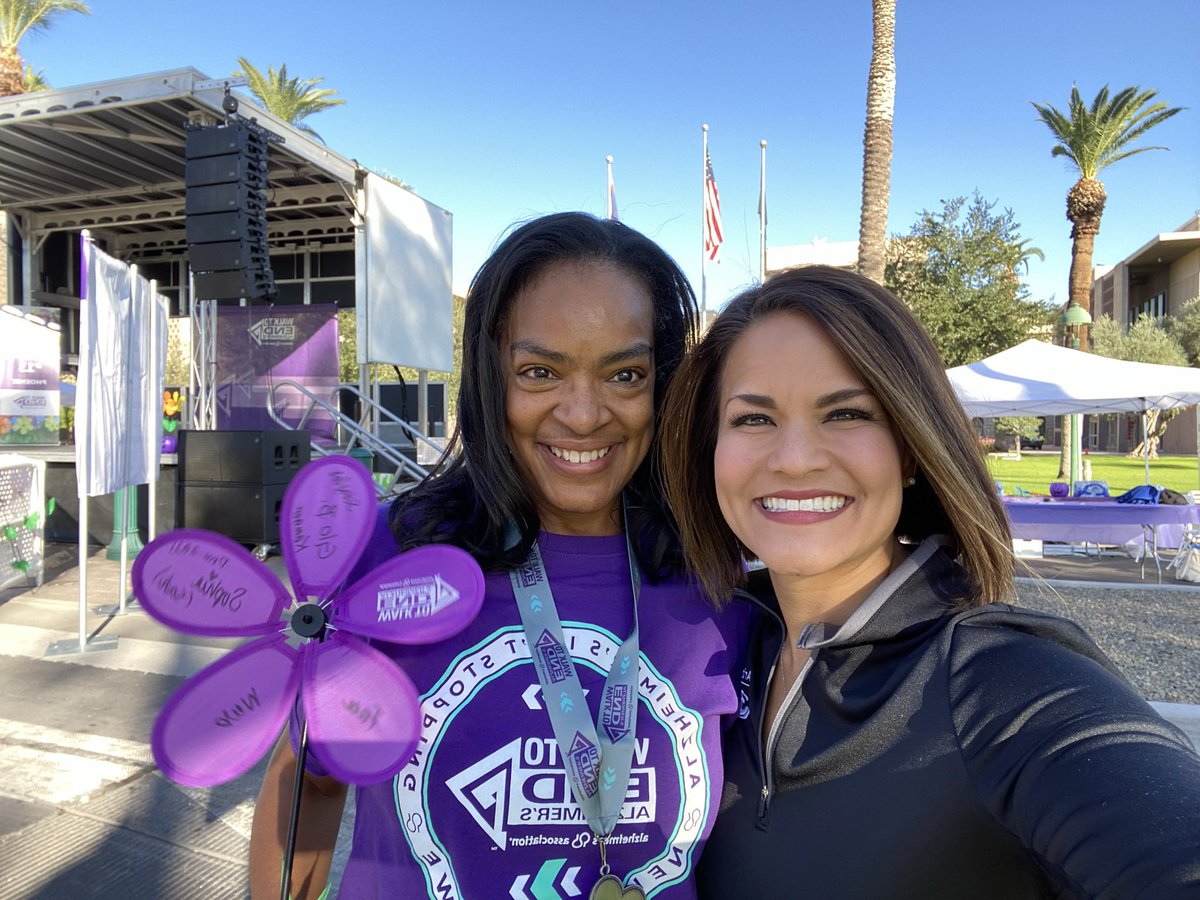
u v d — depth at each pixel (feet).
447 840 3.63
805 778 3.43
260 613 3.51
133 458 18.06
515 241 4.11
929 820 3.04
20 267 40.75
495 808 3.63
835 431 3.59
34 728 12.01
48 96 26.40
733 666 4.23
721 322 4.08
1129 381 29.40
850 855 3.18
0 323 29.07
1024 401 31.99
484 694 3.77
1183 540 27.12
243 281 23.03
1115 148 75.05
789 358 3.62
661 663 4.07
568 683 3.80
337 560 3.59
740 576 4.45
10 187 36.65
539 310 4.03
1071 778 2.68
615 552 4.35
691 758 3.90
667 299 4.54
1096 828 2.54
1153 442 91.81
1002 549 3.62
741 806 3.77
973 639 3.30
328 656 3.43
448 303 38.01
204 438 24.02
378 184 31.99
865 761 3.26
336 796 4.19
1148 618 20.71
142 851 8.88
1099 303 182.09
